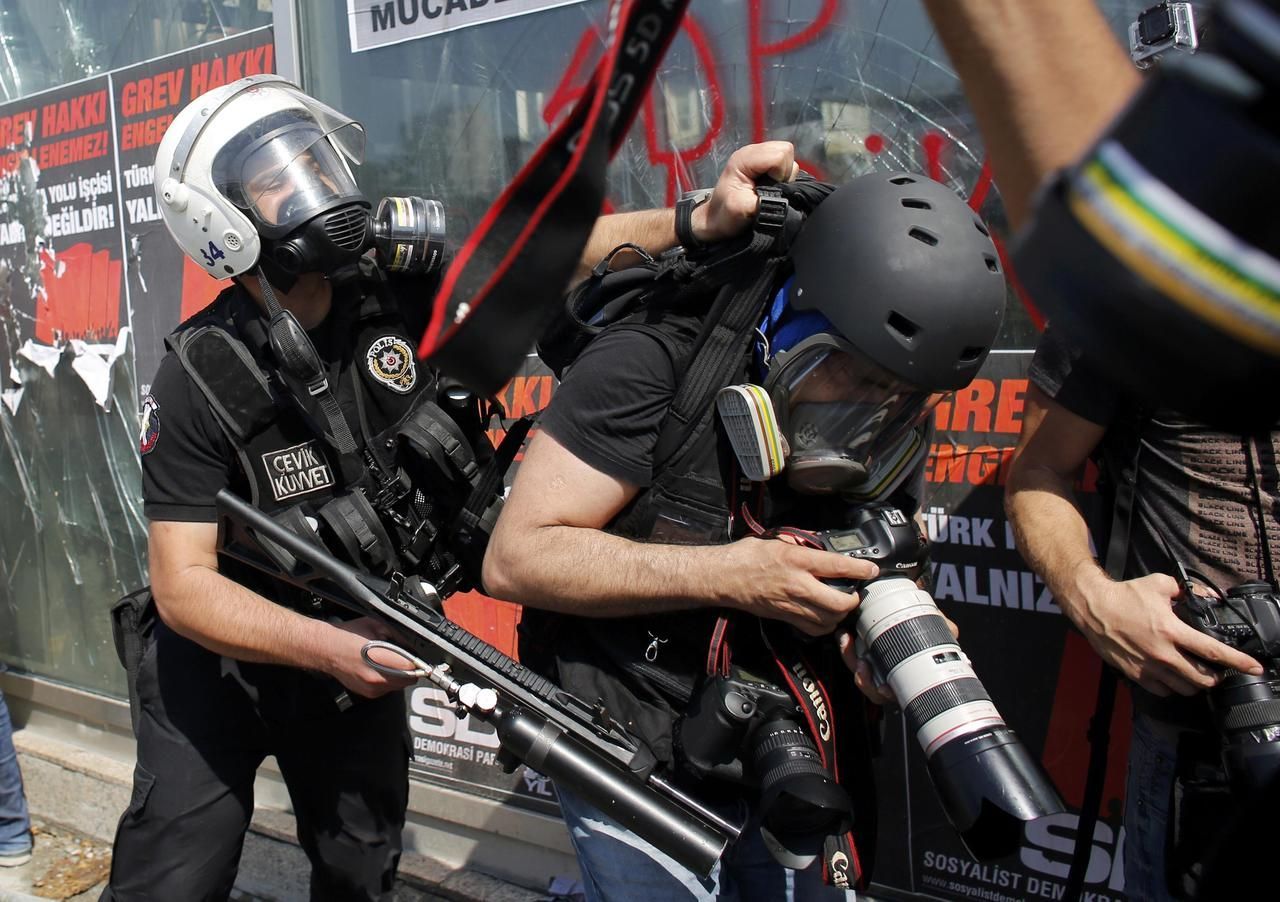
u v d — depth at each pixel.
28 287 3.83
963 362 1.36
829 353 1.40
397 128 2.88
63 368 3.76
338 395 1.88
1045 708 2.10
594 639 1.59
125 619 2.12
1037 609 2.10
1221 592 1.46
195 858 1.98
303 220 1.76
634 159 2.54
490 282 0.51
